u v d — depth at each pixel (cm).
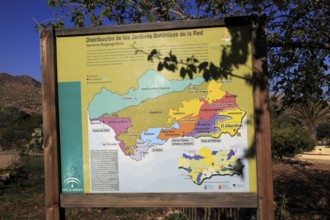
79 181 374
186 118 363
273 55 542
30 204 859
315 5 457
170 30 366
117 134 371
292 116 2152
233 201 352
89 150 373
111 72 373
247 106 356
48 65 376
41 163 1314
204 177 359
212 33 362
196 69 362
